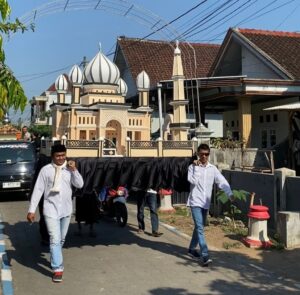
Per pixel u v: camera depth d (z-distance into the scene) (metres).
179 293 5.82
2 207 13.31
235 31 21.20
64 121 17.41
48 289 5.93
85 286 6.06
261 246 8.23
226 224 10.20
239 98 18.09
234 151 15.02
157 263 7.23
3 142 15.84
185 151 14.91
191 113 21.80
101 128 15.98
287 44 21.50
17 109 4.16
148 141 14.55
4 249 7.97
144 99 18.17
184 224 10.45
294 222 8.30
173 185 8.03
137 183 7.87
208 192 7.30
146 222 10.83
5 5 3.95
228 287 6.09
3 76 4.11
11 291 5.77
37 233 9.51
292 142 15.98
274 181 9.41
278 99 19.28
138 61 29.19
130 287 6.04
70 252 7.92
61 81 19.80
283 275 6.69
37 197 6.43
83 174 7.44
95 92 17.38
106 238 9.09
